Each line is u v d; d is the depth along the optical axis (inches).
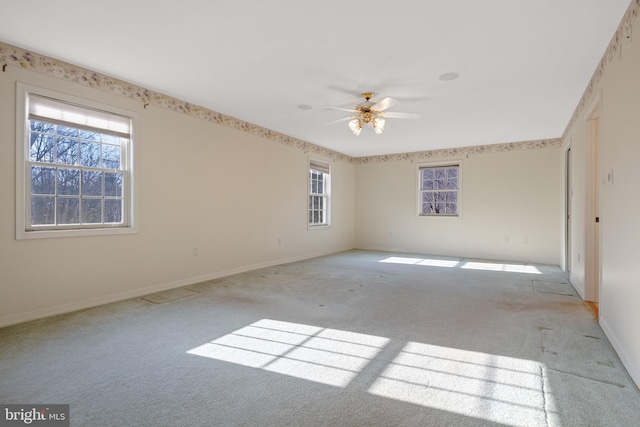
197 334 107.7
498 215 271.3
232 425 62.6
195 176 181.8
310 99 169.0
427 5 92.1
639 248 78.2
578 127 169.2
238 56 123.9
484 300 147.5
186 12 96.7
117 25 104.0
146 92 157.5
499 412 66.5
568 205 219.8
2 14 97.7
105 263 143.7
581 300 147.9
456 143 271.4
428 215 302.7
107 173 146.8
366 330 111.3
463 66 129.1
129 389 75.0
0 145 114.8
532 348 96.7
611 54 105.3
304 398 71.6
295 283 180.2
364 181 334.6
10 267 117.3
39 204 126.5
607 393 73.2
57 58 126.5
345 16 97.9
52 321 119.5
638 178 79.5
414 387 75.9
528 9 93.1
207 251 189.3
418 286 173.9
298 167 261.7
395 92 156.3
